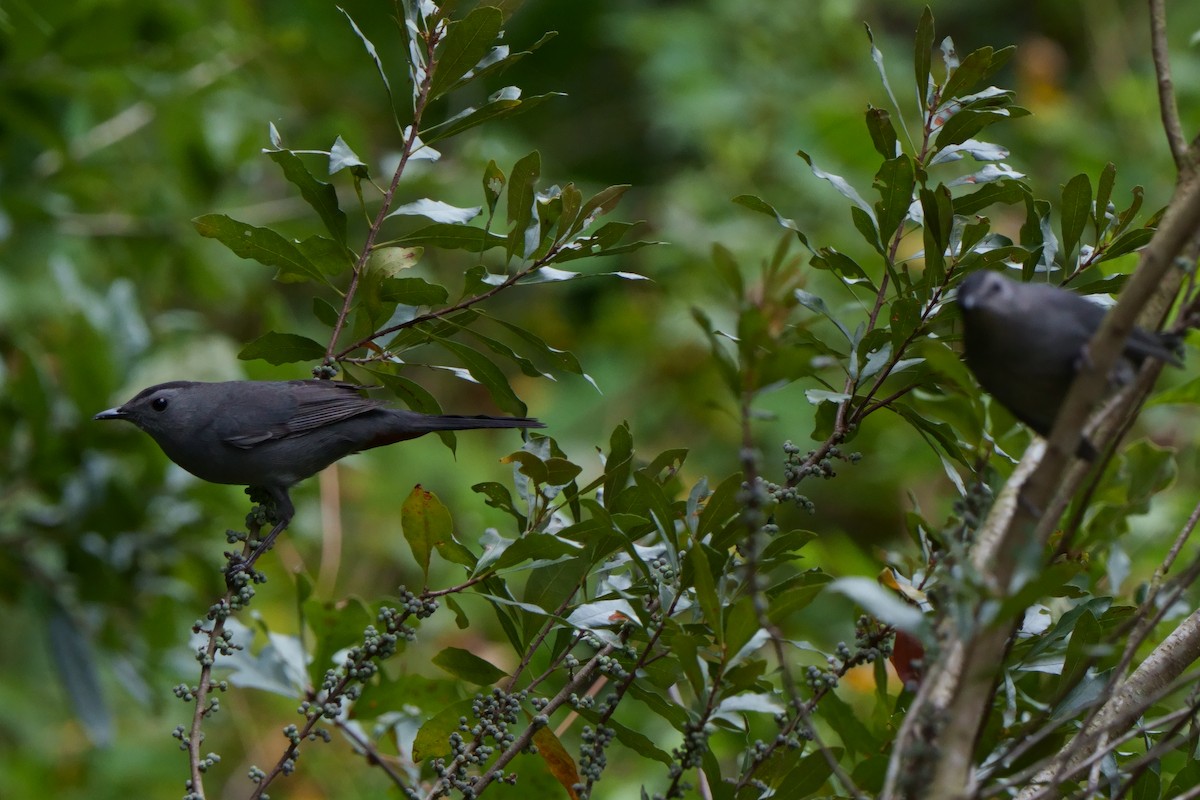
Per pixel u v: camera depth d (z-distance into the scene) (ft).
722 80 63.41
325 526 43.55
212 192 48.19
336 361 23.76
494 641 47.57
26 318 44.91
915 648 21.38
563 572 22.56
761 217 58.13
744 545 18.40
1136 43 64.49
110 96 45.01
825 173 22.45
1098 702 16.90
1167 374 41.63
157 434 28.32
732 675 18.89
